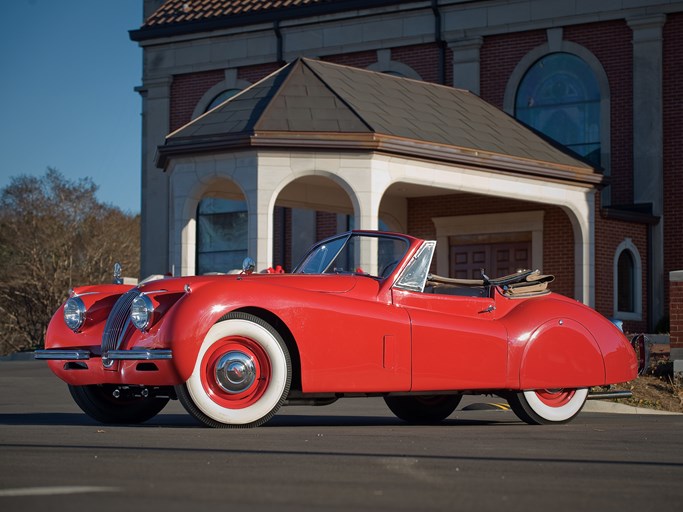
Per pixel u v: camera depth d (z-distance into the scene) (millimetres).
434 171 17406
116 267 8414
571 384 7922
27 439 5895
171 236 17312
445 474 4434
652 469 4844
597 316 8172
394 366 7230
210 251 25734
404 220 21609
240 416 6789
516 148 19000
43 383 15406
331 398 7320
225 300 6727
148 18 27000
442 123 18562
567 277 19953
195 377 6695
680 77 21766
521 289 8023
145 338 6797
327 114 16969
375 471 4492
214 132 16891
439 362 7395
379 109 17828
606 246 20141
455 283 7941
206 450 5270
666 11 21688
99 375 7184
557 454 5445
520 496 3824
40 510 3229
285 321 6887
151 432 6453
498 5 23156
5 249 38281
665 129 21859
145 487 3834
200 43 26203
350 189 16516
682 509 3633
